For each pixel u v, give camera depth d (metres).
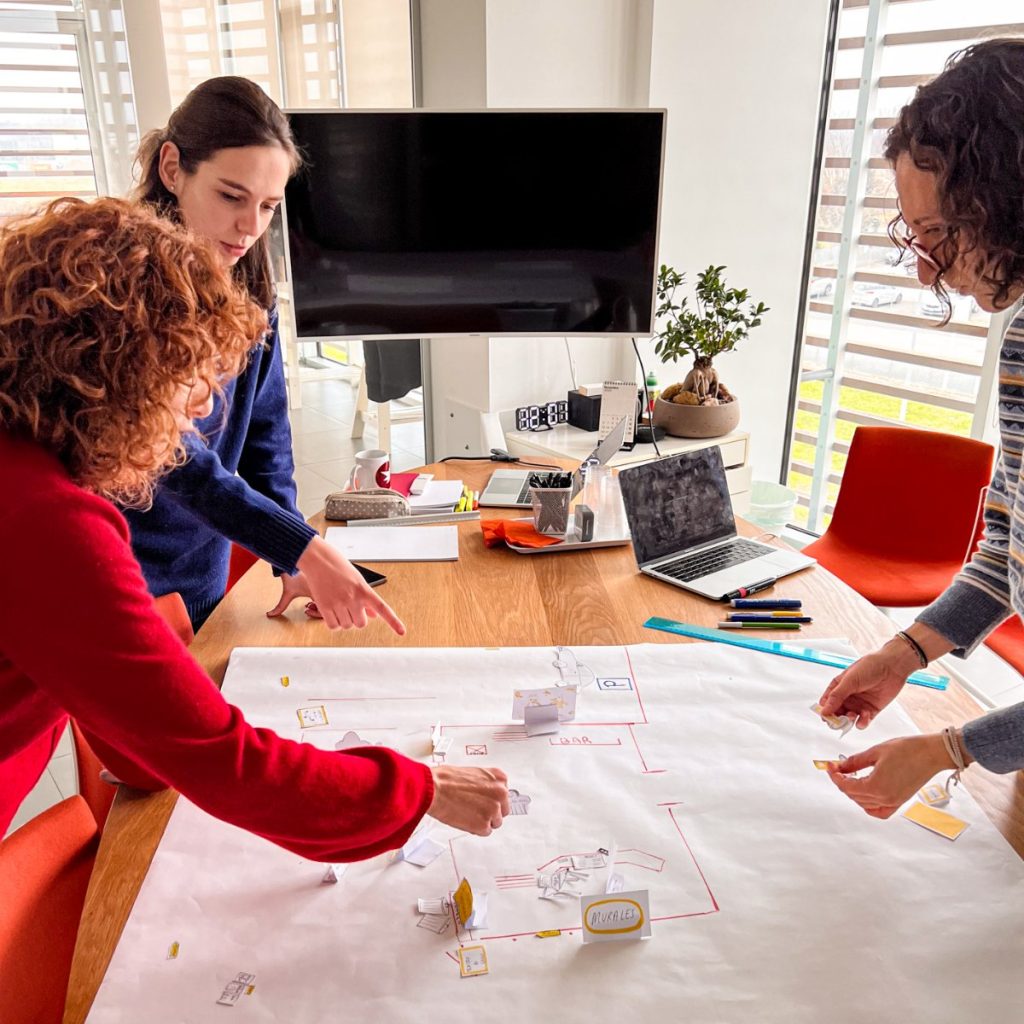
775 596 1.54
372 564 1.66
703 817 1.01
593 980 0.81
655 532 1.65
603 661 1.32
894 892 0.91
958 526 2.40
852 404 3.75
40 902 0.94
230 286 0.74
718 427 2.97
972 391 3.24
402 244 2.46
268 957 0.83
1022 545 0.99
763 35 3.26
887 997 0.79
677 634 1.41
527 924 0.87
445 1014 0.77
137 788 1.06
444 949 0.84
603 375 3.47
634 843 0.97
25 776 0.94
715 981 0.81
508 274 2.54
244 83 1.38
